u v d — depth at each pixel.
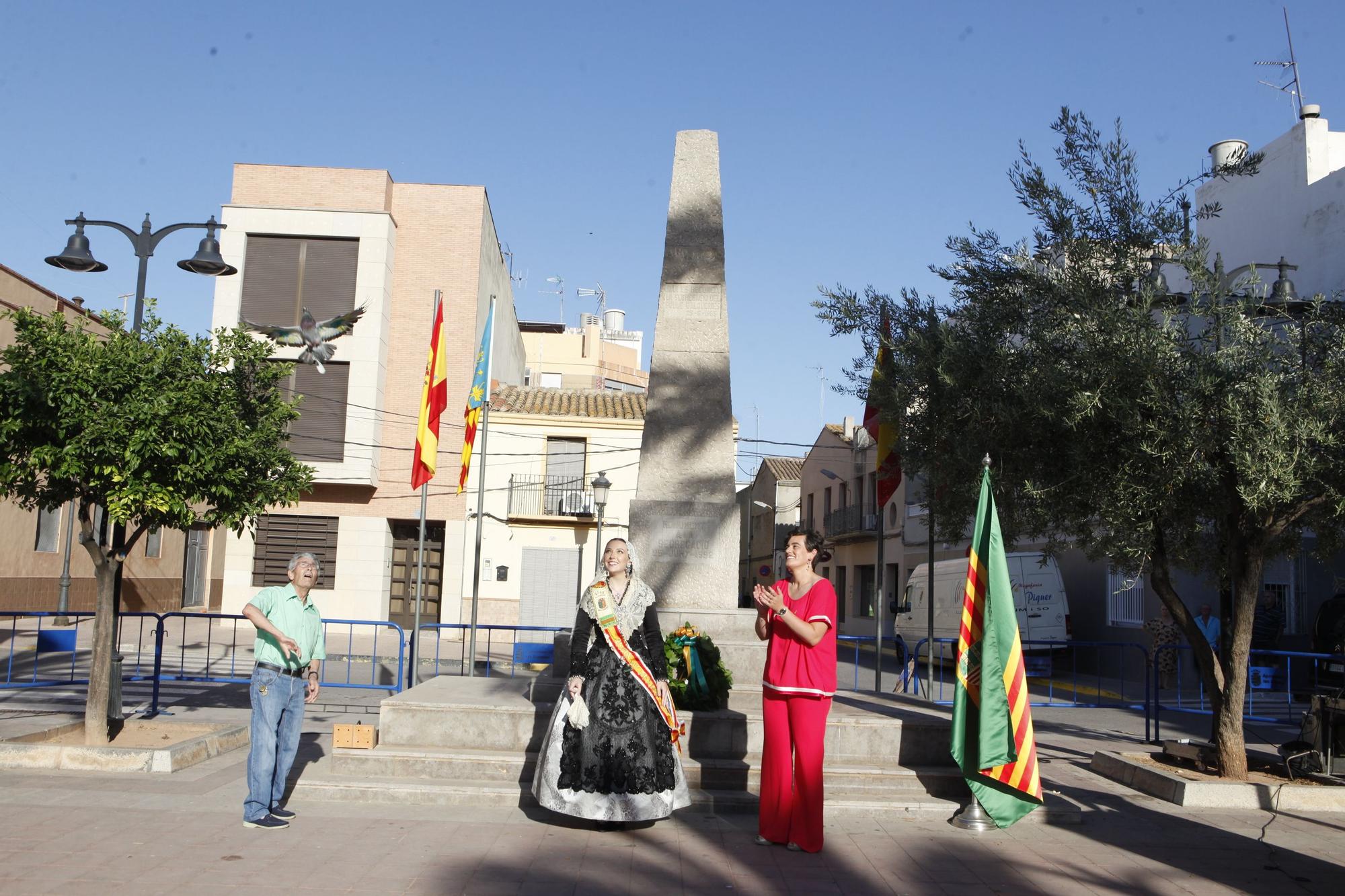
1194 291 8.08
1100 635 21.33
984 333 8.82
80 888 5.06
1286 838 6.89
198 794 7.20
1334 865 6.23
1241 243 20.70
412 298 28.00
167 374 8.39
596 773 6.22
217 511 8.74
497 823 6.55
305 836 6.16
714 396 9.46
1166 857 6.32
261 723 6.36
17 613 12.14
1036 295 8.72
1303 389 7.30
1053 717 13.80
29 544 23.30
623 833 6.45
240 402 9.00
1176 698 16.53
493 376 31.41
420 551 13.95
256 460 8.84
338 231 27.06
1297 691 17.00
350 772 7.36
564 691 6.48
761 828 6.30
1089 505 8.22
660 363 9.52
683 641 7.77
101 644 8.79
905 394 9.18
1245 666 8.36
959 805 7.13
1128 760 9.05
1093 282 8.25
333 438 26.86
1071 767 9.48
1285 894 5.62
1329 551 9.02
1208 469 7.42
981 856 6.20
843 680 18.08
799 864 5.90
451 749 7.61
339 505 27.34
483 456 16.72
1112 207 8.43
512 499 28.11
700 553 9.21
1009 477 8.46
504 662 18.00
